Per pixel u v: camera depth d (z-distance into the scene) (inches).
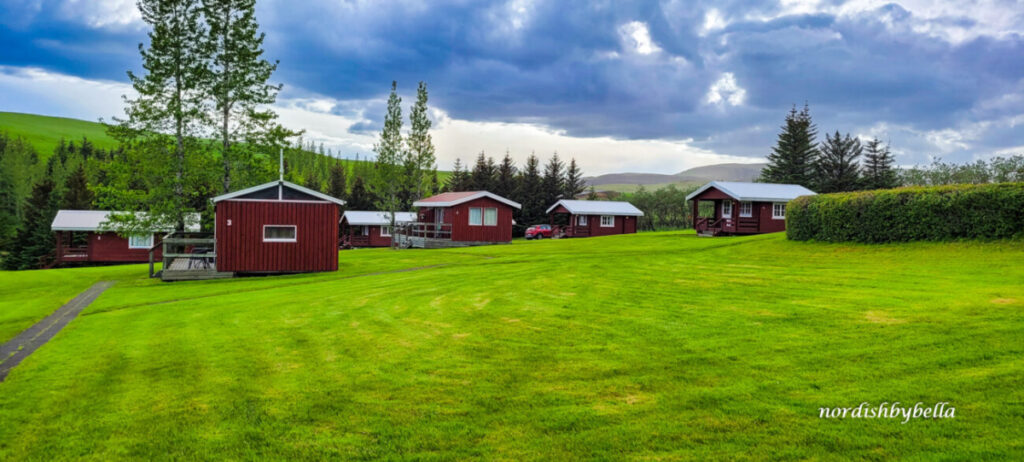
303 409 259.3
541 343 350.0
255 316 496.1
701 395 251.4
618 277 626.2
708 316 399.5
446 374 299.1
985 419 209.0
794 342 321.1
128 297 710.5
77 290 818.2
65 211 1656.0
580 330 378.0
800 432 211.0
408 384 286.2
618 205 2257.6
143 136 1103.6
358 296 584.7
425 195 1913.1
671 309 431.5
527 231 2239.2
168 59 1106.1
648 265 738.2
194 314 530.0
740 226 1433.3
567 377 285.0
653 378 276.5
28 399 285.6
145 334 440.1
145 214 1139.3
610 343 341.4
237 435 234.2
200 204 1493.6
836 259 698.8
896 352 289.7
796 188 1542.8
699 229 1498.5
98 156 4215.1
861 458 190.5
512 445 215.5
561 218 2544.3
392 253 1310.3
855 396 238.5
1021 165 1935.3
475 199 1641.2
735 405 238.5
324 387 287.6
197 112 1106.1
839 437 205.0
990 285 454.3
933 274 537.6
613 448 208.5
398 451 215.5
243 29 1187.3
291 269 930.7
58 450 226.4
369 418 246.2
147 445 228.1
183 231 1129.4
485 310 467.2
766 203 1440.7
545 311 448.8
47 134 6215.6
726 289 514.3
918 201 711.7
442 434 227.8
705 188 1533.0
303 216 936.3
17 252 1918.1
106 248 1600.6
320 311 503.8
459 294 561.0
